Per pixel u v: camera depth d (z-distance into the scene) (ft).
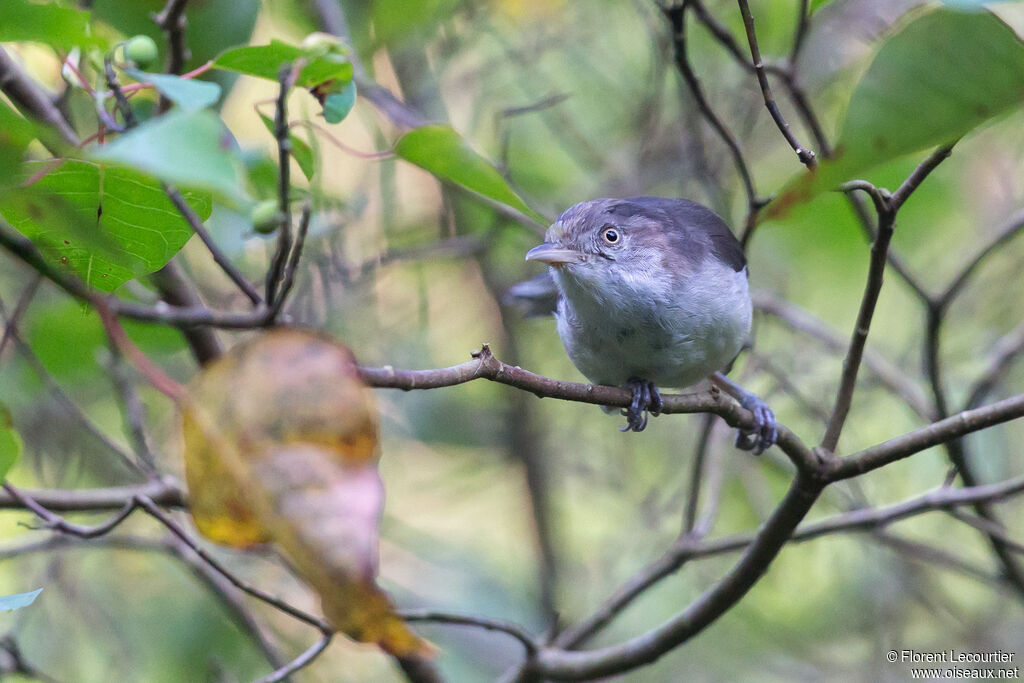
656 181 40.27
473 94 42.27
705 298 25.99
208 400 10.78
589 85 42.75
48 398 34.86
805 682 40.40
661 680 41.55
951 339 41.93
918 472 42.04
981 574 31.76
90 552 38.63
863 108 9.82
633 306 25.76
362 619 10.02
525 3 39.58
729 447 40.73
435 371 16.71
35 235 13.62
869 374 39.04
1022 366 39.86
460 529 48.55
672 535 43.14
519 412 43.98
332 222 29.53
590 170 41.47
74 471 37.45
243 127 37.81
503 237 42.14
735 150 25.95
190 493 10.60
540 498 43.47
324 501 10.25
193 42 24.77
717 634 42.37
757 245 40.40
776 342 45.32
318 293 35.94
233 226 25.52
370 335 41.11
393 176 36.91
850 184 18.88
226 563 37.60
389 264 37.86
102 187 13.14
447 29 38.40
